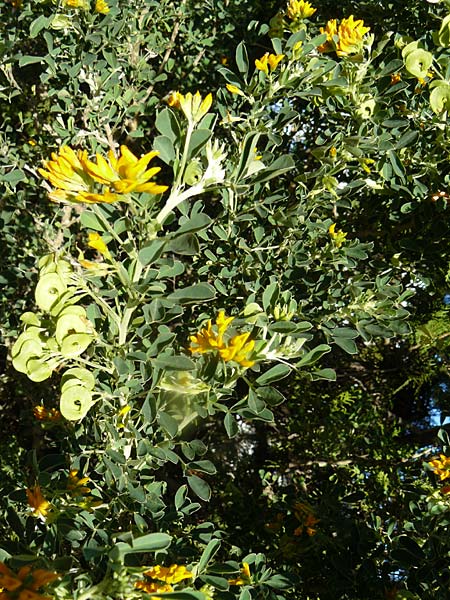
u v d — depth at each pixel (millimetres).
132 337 265
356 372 845
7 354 673
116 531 292
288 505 492
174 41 636
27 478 425
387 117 389
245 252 403
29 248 549
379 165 412
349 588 417
